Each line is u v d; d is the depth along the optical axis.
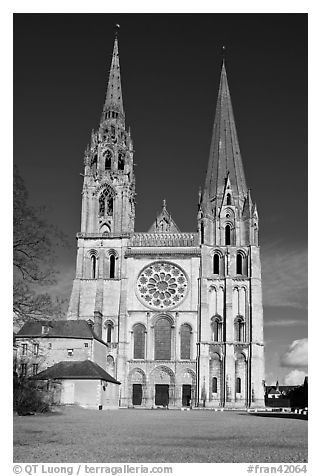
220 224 138.12
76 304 130.38
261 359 127.56
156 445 41.88
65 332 113.19
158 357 128.25
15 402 72.31
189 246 134.12
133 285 132.38
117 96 151.75
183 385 126.69
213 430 55.84
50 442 42.88
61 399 101.88
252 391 124.81
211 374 126.88
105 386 109.31
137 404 126.06
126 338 128.50
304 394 144.25
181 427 59.59
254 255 133.62
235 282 132.38
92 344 112.38
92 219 137.88
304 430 56.62
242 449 40.41
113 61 157.12
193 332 129.00
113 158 142.88
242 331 129.75
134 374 127.44
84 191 139.75
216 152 147.00
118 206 138.75
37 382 81.25
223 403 124.62
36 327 113.38
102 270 132.75
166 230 148.12
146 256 133.62
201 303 130.00
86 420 67.62
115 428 56.12
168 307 130.75
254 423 68.50
